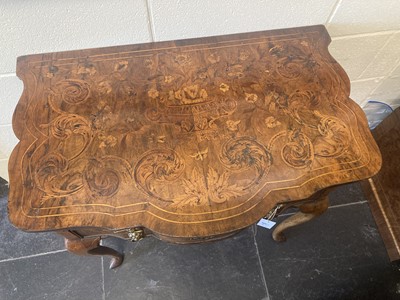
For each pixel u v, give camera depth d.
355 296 1.02
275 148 0.54
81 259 1.05
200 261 1.06
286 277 1.04
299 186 0.51
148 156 0.53
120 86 0.61
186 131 0.56
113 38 0.68
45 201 0.48
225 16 0.67
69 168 0.51
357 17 0.75
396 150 1.06
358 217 1.15
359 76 1.03
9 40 0.62
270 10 0.67
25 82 0.60
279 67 0.64
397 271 1.06
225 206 0.49
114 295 1.00
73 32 0.64
